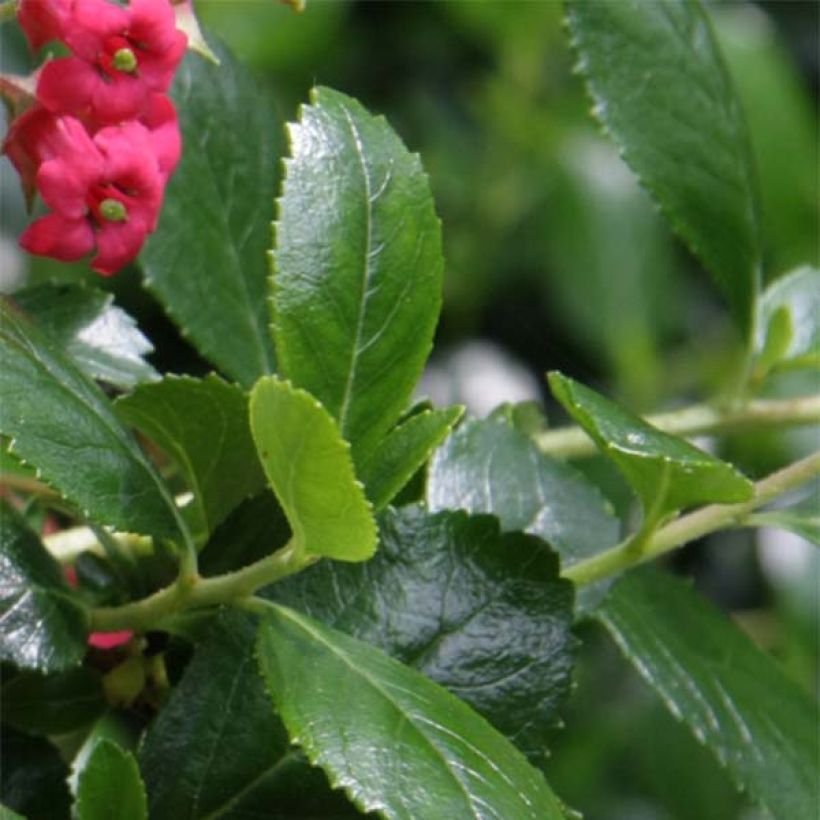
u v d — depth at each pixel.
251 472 0.45
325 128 0.43
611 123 0.50
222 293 0.49
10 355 0.43
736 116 0.51
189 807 0.44
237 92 0.49
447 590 0.45
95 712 0.46
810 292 0.52
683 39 0.51
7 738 0.46
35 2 0.44
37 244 0.44
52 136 0.44
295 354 0.43
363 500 0.42
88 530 0.47
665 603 0.48
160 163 0.45
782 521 0.46
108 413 0.43
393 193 0.43
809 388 0.65
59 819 0.46
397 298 0.43
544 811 0.42
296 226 0.43
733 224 0.51
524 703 0.45
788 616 0.63
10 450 0.42
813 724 0.48
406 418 0.46
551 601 0.45
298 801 0.44
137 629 0.44
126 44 0.44
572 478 0.48
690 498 0.45
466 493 0.47
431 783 0.41
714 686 0.48
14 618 0.43
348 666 0.43
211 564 0.44
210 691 0.44
